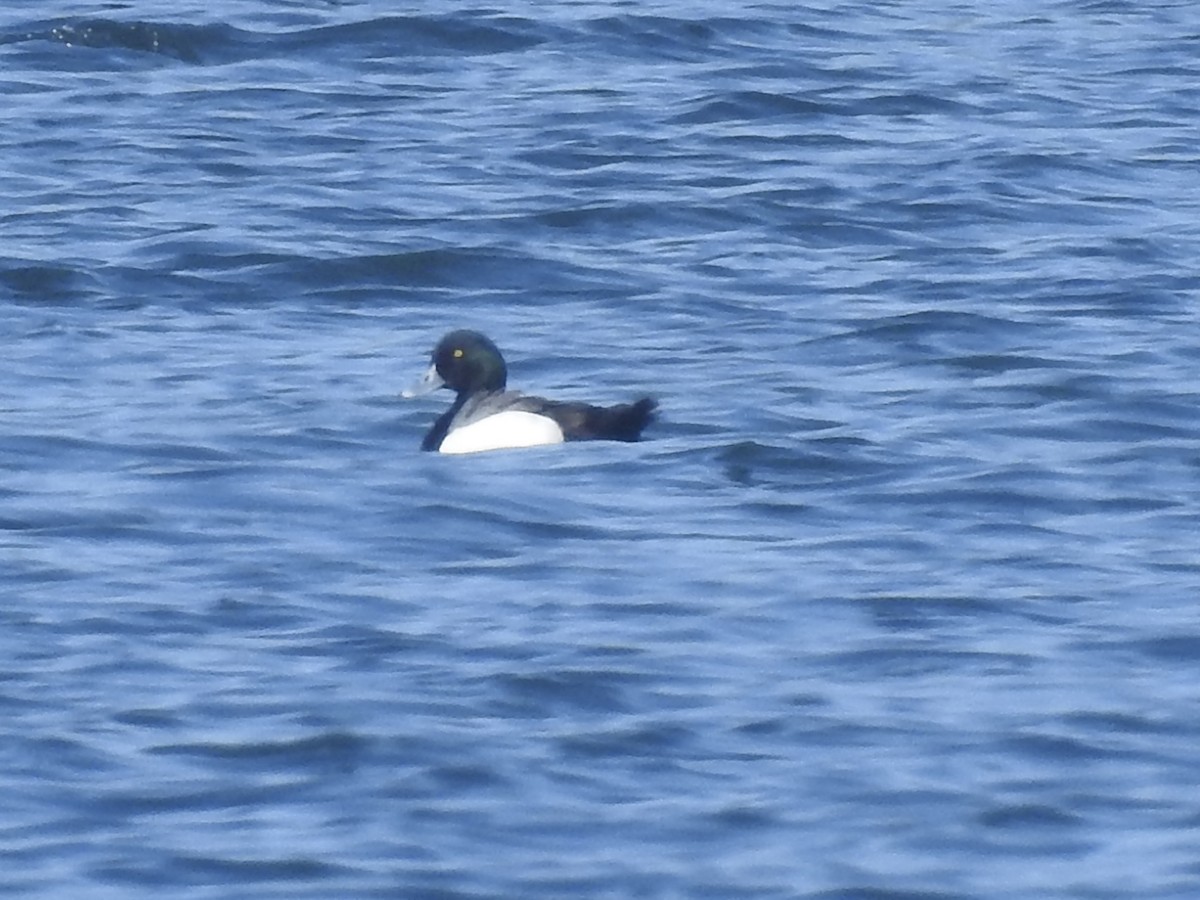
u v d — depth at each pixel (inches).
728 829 616.1
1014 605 772.6
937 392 1047.6
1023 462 934.4
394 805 627.5
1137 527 860.0
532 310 1222.3
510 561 821.2
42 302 1225.4
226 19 1806.1
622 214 1387.8
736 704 692.1
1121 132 1579.7
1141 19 1931.6
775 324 1179.9
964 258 1307.8
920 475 922.1
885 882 588.1
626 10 1876.2
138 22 1766.7
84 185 1440.7
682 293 1245.1
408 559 823.7
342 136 1560.0
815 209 1401.3
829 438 965.8
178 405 1032.2
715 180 1459.2
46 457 943.7
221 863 595.8
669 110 1622.8
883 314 1188.5
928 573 805.9
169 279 1261.1
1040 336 1146.7
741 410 1018.1
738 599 779.4
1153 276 1259.8
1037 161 1496.1
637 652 730.8
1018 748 661.3
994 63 1766.7
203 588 789.2
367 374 1091.9
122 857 598.5
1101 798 632.4
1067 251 1315.2
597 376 1091.3
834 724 676.7
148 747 661.3
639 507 884.0
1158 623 754.8
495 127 1579.7
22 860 597.0
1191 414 1011.3
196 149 1520.7
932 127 1592.0
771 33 1843.0
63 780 641.0
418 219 1376.7
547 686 703.1
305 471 925.2
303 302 1237.1
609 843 608.4
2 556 818.2
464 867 595.2
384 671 715.4
